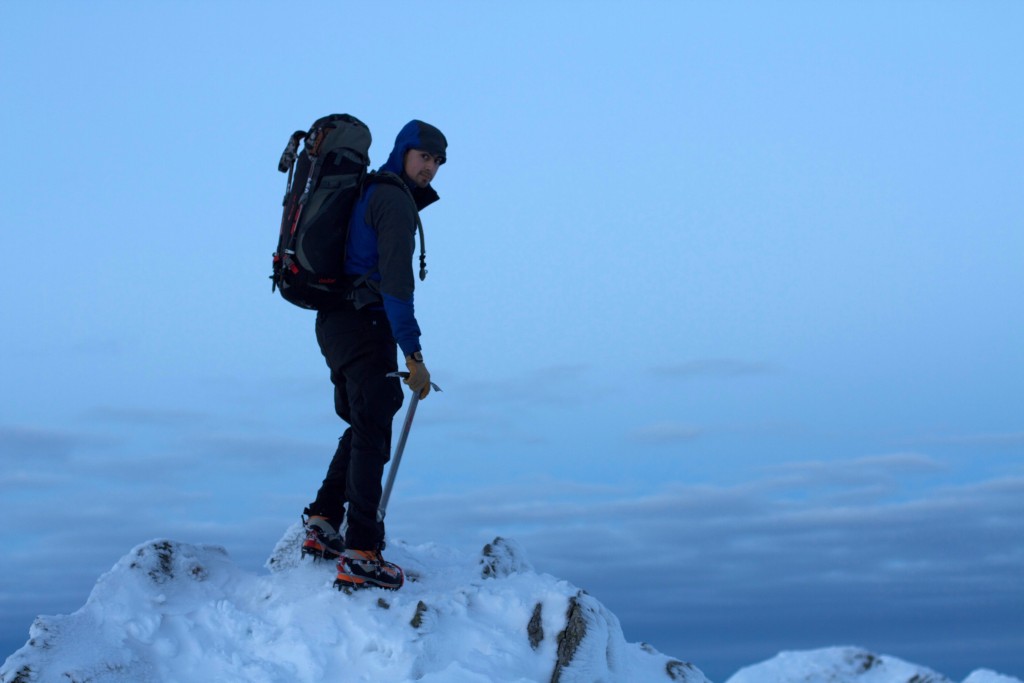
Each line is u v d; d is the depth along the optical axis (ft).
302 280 14.60
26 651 13.28
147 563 15.15
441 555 18.03
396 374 14.70
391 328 14.76
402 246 14.35
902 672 9.65
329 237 14.47
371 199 14.55
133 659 13.50
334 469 15.97
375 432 14.88
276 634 13.84
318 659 13.20
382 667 12.92
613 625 14.05
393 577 14.92
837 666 9.83
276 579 15.46
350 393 14.98
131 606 14.35
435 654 13.19
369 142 14.87
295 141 15.06
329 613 14.01
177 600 14.82
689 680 14.70
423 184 15.66
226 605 14.58
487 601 14.16
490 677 12.48
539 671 13.15
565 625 13.53
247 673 13.06
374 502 14.78
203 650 13.78
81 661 13.12
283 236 14.79
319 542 15.58
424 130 15.46
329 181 14.53
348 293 14.78
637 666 14.69
